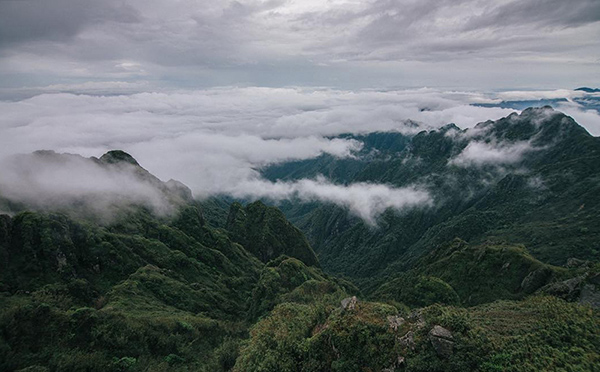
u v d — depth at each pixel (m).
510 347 32.09
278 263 134.50
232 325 90.62
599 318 37.50
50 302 77.94
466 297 95.31
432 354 31.20
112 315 67.81
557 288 58.09
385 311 40.47
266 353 43.34
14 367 53.66
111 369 58.41
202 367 65.62
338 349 36.69
